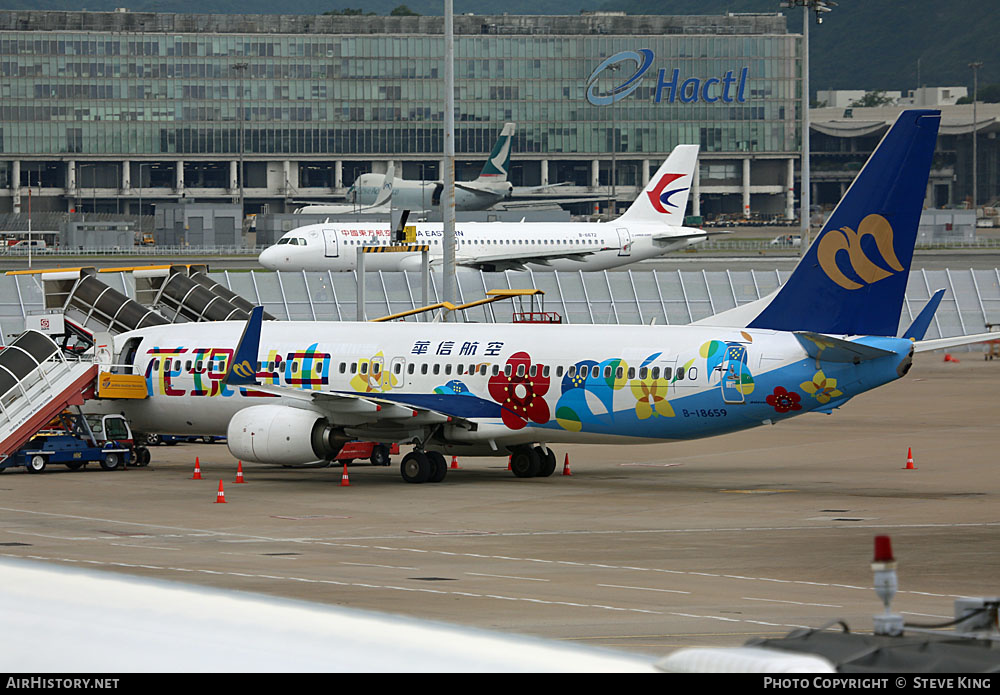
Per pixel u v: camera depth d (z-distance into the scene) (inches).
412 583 2481.5
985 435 5738.2
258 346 4480.8
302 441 4379.9
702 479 4463.6
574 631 1985.7
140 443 5216.5
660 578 2559.1
